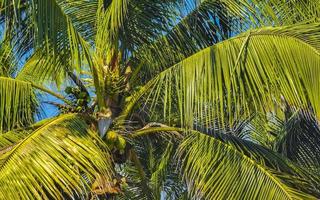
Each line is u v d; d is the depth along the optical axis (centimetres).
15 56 930
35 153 732
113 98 896
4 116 888
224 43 812
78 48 801
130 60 936
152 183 1052
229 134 897
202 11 959
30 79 951
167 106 920
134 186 1072
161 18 934
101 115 873
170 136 905
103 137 861
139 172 945
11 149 743
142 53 937
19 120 897
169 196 1127
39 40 775
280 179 827
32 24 832
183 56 952
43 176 719
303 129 1123
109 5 898
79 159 750
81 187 750
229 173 827
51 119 842
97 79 878
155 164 1027
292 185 828
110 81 902
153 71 948
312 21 836
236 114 809
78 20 952
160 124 906
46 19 773
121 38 914
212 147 852
